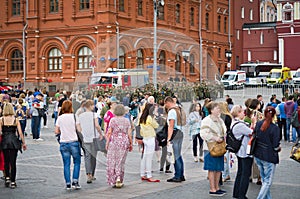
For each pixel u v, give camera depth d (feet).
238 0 266.77
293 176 54.13
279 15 261.65
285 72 239.91
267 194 40.09
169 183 49.85
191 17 219.82
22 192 46.47
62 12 182.19
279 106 90.79
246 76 246.88
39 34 186.70
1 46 193.06
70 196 44.52
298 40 258.16
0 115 53.78
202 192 45.75
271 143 38.99
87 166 50.55
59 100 99.45
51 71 184.55
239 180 43.27
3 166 50.85
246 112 48.06
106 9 174.29
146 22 191.21
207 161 44.42
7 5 191.83
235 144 42.01
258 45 271.69
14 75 191.42
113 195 44.60
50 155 70.54
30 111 90.58
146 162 49.80
